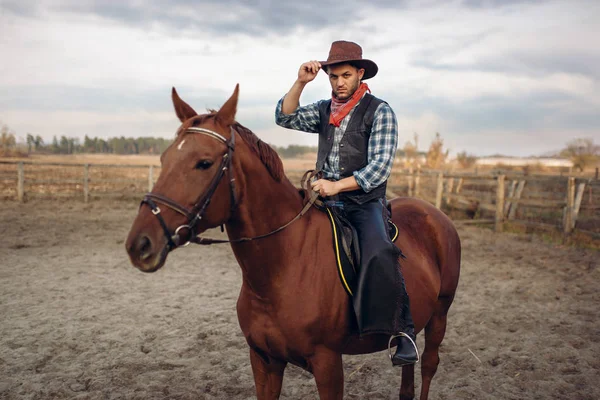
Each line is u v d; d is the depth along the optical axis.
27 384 3.52
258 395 2.43
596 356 4.13
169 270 7.26
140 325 4.82
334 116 2.46
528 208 12.03
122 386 3.55
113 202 14.91
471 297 5.97
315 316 2.19
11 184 17.16
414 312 2.59
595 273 7.00
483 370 3.93
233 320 5.02
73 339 4.40
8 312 5.11
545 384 3.64
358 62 2.42
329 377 2.28
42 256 7.79
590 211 10.38
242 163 2.09
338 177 2.46
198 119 2.02
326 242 2.31
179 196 1.86
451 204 14.28
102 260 7.66
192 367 3.90
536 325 4.94
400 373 3.89
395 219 2.93
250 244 2.15
